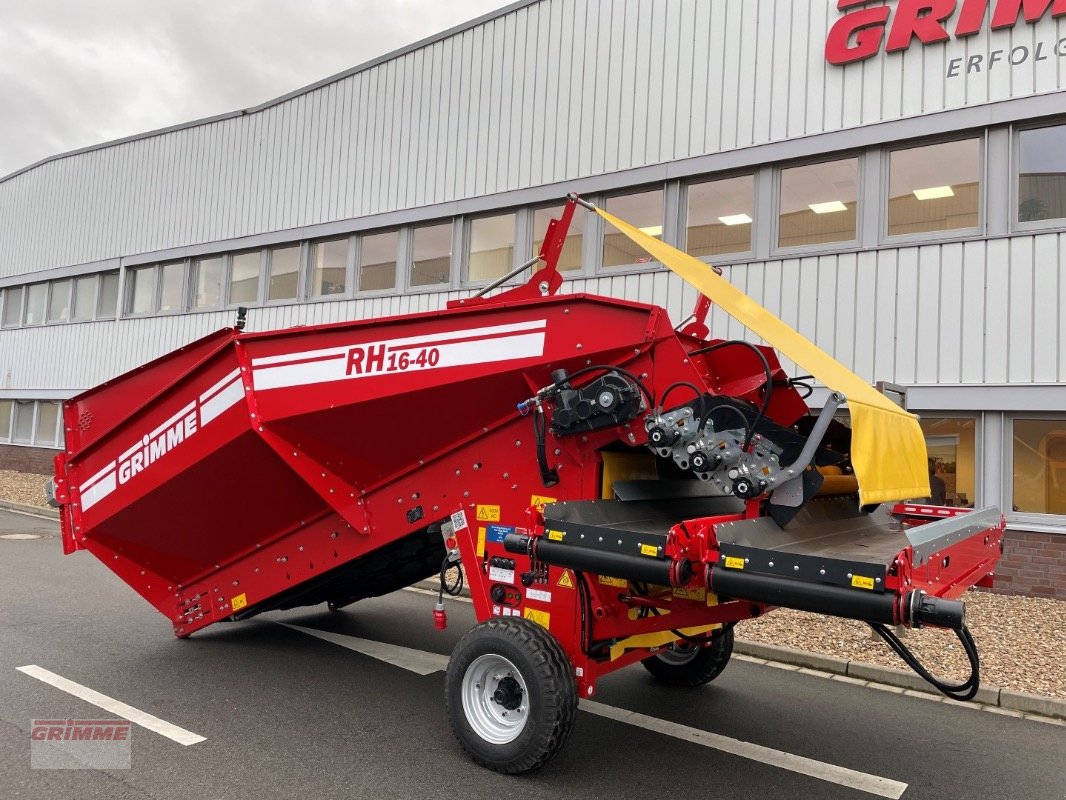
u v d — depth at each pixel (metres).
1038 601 8.28
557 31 12.38
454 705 4.09
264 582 5.73
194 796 3.62
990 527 4.58
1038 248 8.69
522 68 12.72
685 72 11.09
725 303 4.08
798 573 3.11
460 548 4.55
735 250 10.72
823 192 10.14
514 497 4.39
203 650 6.17
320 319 15.27
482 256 13.25
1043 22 8.70
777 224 10.41
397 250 14.33
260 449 5.08
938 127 9.21
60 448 20.83
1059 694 5.36
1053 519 8.57
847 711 5.18
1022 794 3.96
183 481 5.48
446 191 13.48
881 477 3.49
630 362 3.98
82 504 6.23
